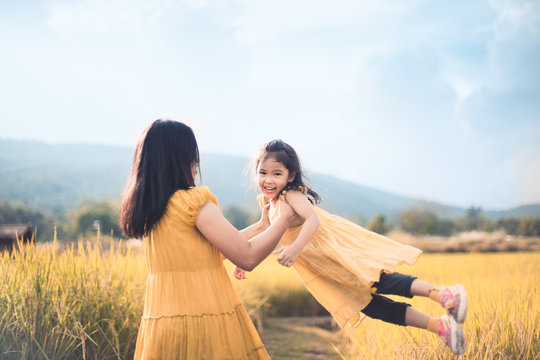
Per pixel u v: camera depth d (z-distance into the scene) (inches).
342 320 99.3
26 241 164.4
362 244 106.1
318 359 211.6
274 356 220.7
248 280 385.7
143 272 201.5
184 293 80.7
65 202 7116.1
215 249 85.6
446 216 3383.4
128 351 163.8
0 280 139.3
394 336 149.8
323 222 108.7
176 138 87.3
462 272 455.5
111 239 195.8
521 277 268.1
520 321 135.1
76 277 158.9
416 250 101.7
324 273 103.3
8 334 129.7
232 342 80.8
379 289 101.1
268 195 104.0
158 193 83.0
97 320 154.8
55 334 135.6
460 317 91.4
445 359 120.8
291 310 398.6
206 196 82.7
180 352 78.0
